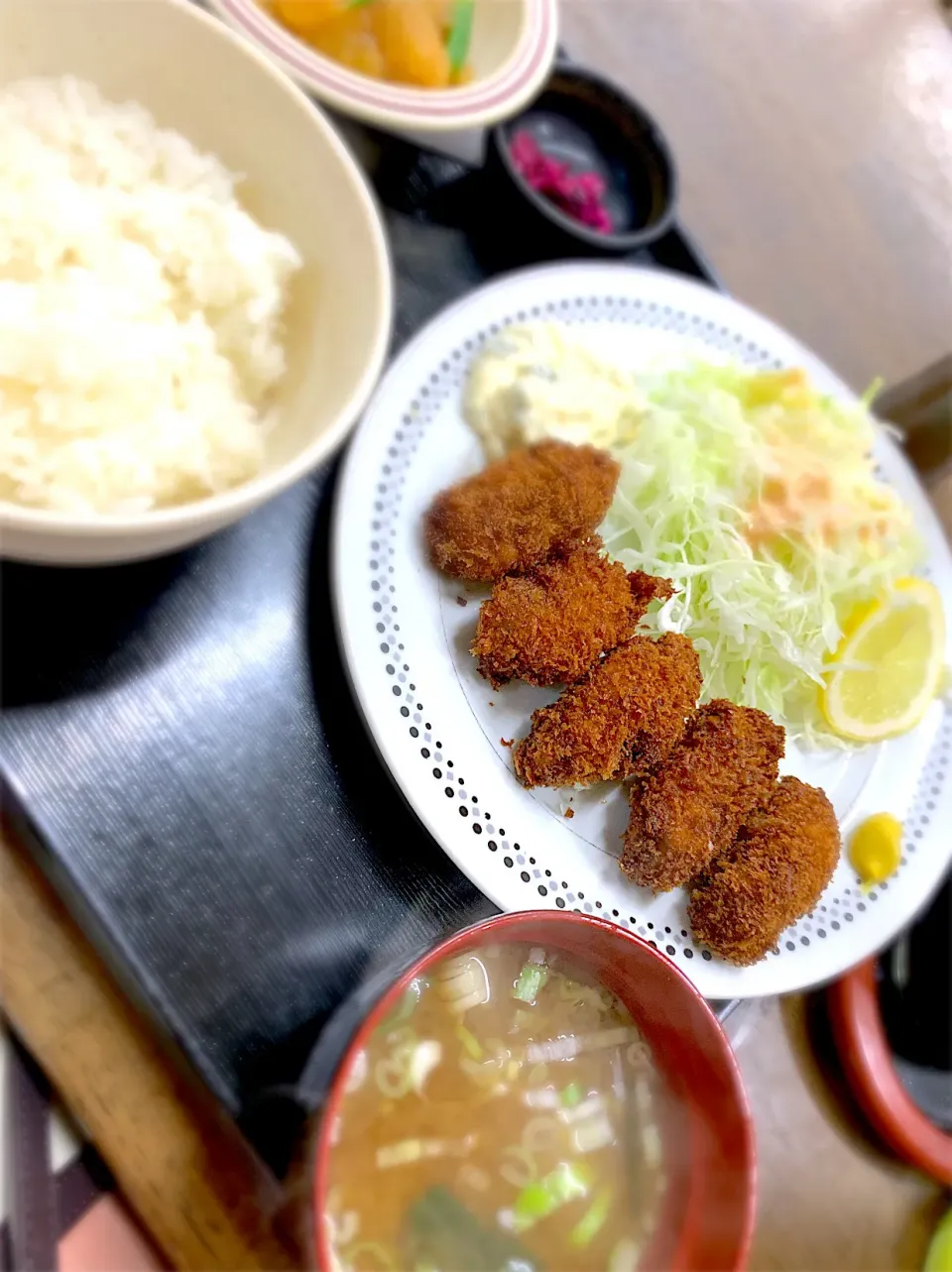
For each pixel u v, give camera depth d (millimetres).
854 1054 305
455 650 294
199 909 242
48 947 227
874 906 327
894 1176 307
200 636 267
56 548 206
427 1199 231
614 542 343
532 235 352
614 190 381
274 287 261
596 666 308
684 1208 230
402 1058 235
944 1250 294
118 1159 220
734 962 293
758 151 466
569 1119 246
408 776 267
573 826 294
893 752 355
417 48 318
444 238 349
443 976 240
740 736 313
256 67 253
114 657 254
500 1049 246
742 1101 220
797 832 306
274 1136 227
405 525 297
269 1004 240
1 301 227
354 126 338
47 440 230
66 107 247
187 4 248
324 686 276
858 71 518
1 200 233
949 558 393
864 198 486
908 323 464
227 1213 225
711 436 355
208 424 250
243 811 255
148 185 260
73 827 235
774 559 362
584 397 331
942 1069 325
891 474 393
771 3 509
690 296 376
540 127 370
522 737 296
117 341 236
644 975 237
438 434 313
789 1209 291
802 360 397
